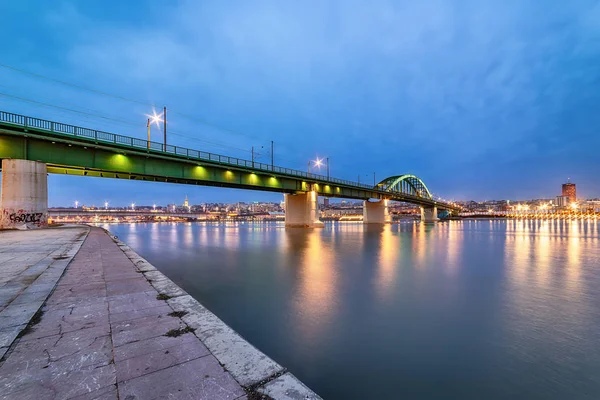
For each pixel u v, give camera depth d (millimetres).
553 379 5836
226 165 48281
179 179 45406
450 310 10031
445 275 16062
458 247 31484
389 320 9055
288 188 64250
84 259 11547
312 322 8891
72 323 4535
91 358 3396
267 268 18328
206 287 13234
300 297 11602
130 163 36469
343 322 8875
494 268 18297
